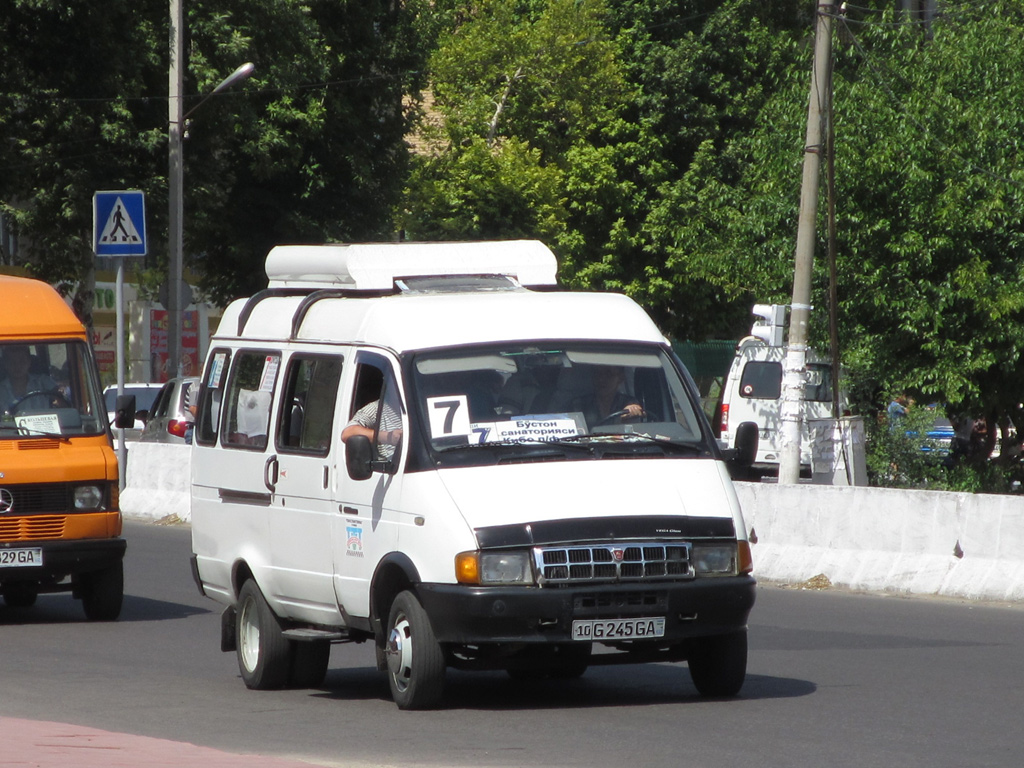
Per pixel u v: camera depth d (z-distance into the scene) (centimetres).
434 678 2962
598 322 3272
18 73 10281
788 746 2631
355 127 13550
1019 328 8094
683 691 3309
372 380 3184
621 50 15375
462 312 3222
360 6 13500
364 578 3088
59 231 11050
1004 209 7988
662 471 3030
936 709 3023
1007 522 4938
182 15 10644
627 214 15338
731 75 15675
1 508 4534
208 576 3744
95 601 4722
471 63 15062
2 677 3641
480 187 13850
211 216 12519
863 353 8412
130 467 8331
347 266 3475
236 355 3722
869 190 8281
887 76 8606
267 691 3453
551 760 2533
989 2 8950
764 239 9050
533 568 2848
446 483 2944
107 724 3005
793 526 5541
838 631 4322
